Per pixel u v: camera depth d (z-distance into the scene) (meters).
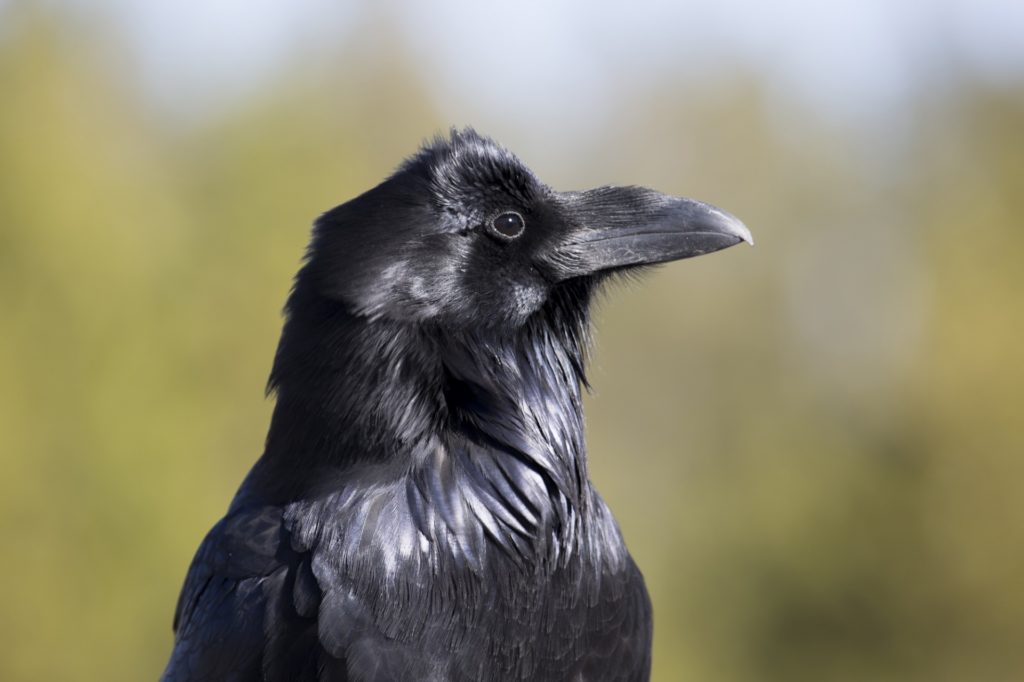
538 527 4.06
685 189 54.94
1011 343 24.52
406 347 4.07
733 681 25.33
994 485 24.33
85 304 17.75
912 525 24.94
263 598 3.92
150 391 17.98
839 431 27.28
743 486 26.97
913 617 24.78
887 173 41.22
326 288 4.09
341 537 3.89
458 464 4.02
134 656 17.28
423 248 4.16
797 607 25.55
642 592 4.42
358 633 3.82
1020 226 25.33
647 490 38.72
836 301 46.06
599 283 4.61
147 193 19.91
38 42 19.45
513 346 4.32
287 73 26.17
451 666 3.89
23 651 16.89
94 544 17.17
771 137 54.31
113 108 20.52
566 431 4.37
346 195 22.84
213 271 20.05
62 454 17.22
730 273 48.16
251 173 21.50
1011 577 24.19
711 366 45.81
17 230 17.69
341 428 4.02
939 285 25.33
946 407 24.69
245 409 19.33
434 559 3.89
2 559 16.84
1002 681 24.38
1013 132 28.17
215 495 18.22
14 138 18.42
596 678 4.22
